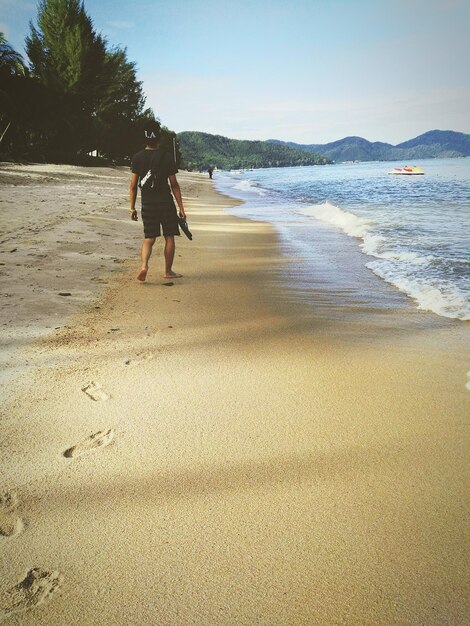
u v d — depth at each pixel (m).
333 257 7.38
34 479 2.03
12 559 1.63
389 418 2.55
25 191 14.72
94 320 4.08
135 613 1.44
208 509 1.87
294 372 3.14
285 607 1.45
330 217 12.79
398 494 1.95
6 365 3.09
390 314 4.46
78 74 37.22
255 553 1.65
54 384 2.88
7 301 4.39
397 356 3.41
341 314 4.45
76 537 1.72
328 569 1.59
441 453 2.22
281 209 16.06
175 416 2.57
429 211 14.13
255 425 2.49
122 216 10.73
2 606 1.45
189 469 2.12
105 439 2.34
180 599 1.48
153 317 4.25
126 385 2.91
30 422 2.46
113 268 6.11
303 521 1.80
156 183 5.25
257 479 2.05
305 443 2.32
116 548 1.67
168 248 5.58
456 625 1.39
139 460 2.18
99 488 1.98
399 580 1.54
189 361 3.29
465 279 5.61
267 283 5.67
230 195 25.19
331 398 2.78
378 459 2.19
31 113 35.19
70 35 36.88
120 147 50.34
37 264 5.88
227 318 4.26
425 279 5.70
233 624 1.40
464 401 2.72
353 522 1.80
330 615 1.43
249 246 8.43
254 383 2.97
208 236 9.60
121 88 47.03
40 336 3.62
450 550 1.66
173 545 1.69
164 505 1.89
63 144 39.56
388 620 1.41
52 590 1.51
